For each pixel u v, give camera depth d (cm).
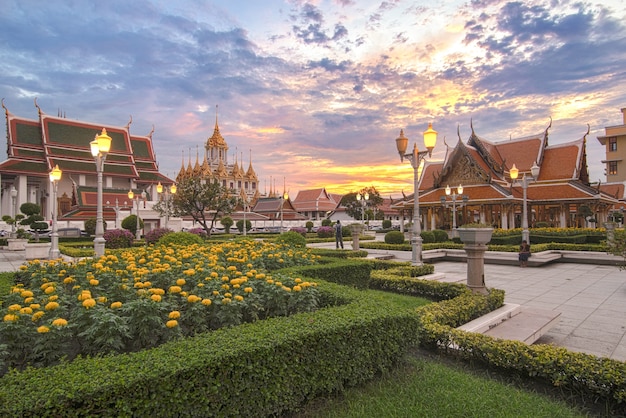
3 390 258
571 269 1571
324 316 433
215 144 10238
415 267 1136
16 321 372
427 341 536
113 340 374
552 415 369
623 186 4497
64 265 721
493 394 401
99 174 1222
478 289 760
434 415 356
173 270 634
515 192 3309
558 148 3600
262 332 371
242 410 324
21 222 3441
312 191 7762
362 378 412
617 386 391
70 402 255
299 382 359
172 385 289
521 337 581
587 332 690
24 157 5072
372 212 7375
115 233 1989
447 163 3556
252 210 7225
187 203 3106
